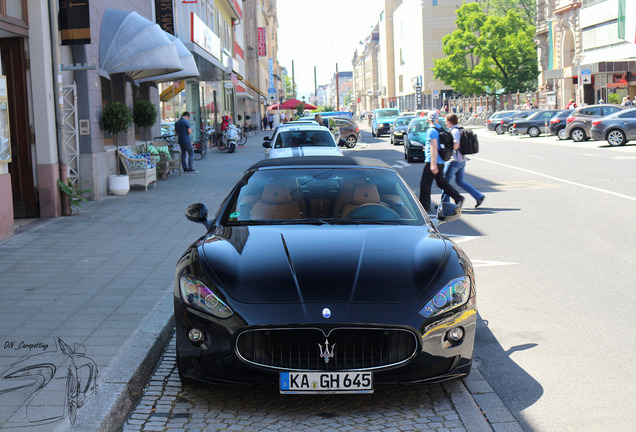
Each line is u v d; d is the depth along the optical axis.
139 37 14.82
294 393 4.12
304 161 6.25
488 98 67.06
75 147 13.74
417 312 4.19
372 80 157.75
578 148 27.69
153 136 20.70
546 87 59.00
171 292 6.75
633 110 27.97
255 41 71.75
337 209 5.55
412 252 4.71
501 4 78.44
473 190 12.58
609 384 4.59
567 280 7.33
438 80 90.56
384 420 4.14
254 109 72.25
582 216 11.33
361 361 4.16
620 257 8.31
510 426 4.00
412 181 17.83
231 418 4.21
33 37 11.39
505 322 6.00
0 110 9.40
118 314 6.01
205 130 33.53
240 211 5.55
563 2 55.06
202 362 4.30
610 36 47.81
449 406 4.34
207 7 35.06
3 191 9.67
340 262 4.53
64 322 5.78
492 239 9.67
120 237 9.84
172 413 4.29
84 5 12.30
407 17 104.69
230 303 4.22
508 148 29.03
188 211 5.97
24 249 8.98
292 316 4.12
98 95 14.29
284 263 4.53
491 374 4.84
